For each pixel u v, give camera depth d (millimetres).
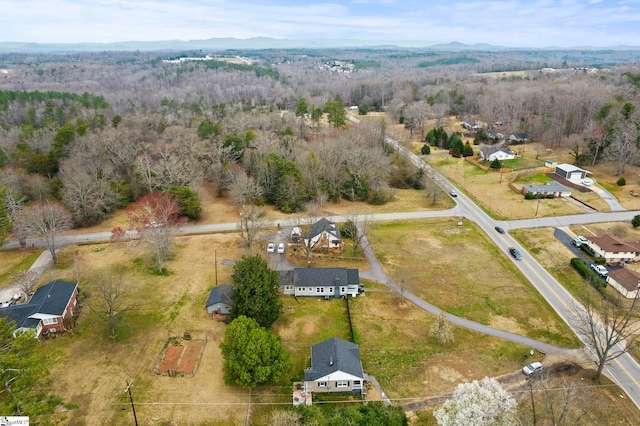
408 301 58062
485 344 49969
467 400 34344
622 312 54375
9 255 68000
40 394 34562
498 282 62531
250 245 70250
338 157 97625
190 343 49031
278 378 41875
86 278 61438
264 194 90062
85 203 77500
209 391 42531
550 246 71750
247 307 48531
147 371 44750
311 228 70375
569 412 39875
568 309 56219
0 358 31609
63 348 47562
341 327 52781
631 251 65500
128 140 99250
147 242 67875
